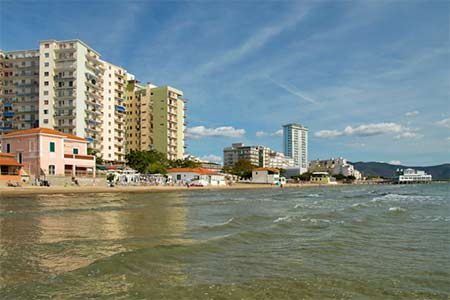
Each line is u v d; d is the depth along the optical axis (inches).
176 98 5236.2
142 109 5024.6
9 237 542.9
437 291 328.2
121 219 805.9
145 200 1549.0
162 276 352.2
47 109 3927.2
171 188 2834.6
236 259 436.1
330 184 6904.5
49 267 370.3
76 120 3863.2
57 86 3954.2
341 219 876.6
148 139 4958.2
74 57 3939.5
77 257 414.9
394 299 306.2
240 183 5073.8
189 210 1089.4
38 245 481.7
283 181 5590.6
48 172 2228.1
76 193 1936.5
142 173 3698.3
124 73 4968.0
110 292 300.8
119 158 4704.7
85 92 4033.0
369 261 439.8
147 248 465.1
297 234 637.9
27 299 279.3
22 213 881.5
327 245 536.7
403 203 1515.7
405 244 556.1
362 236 627.8
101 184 2455.7
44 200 1362.0
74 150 2518.5
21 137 2267.5
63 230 620.1
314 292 317.4
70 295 290.5
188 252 462.0
